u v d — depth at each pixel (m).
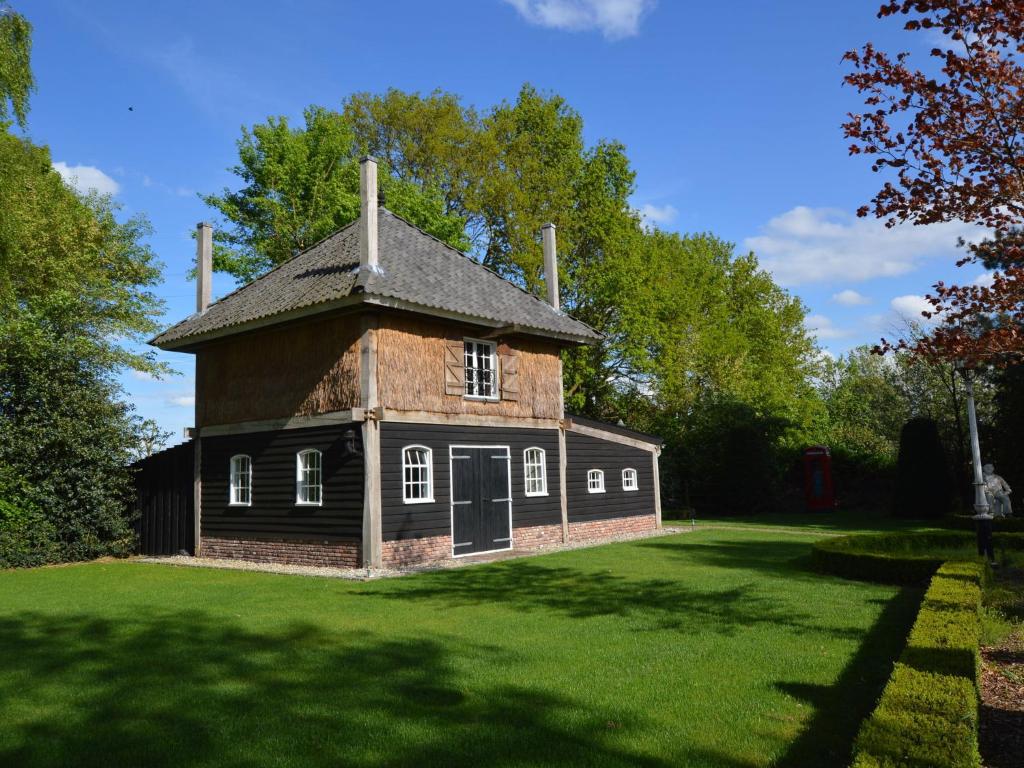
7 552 15.95
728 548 16.69
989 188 6.36
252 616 9.38
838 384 50.97
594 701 5.64
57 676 6.66
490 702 5.69
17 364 17.44
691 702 5.58
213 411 17.92
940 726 3.97
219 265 27.45
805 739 4.84
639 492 21.98
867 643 7.33
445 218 27.38
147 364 24.27
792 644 7.30
